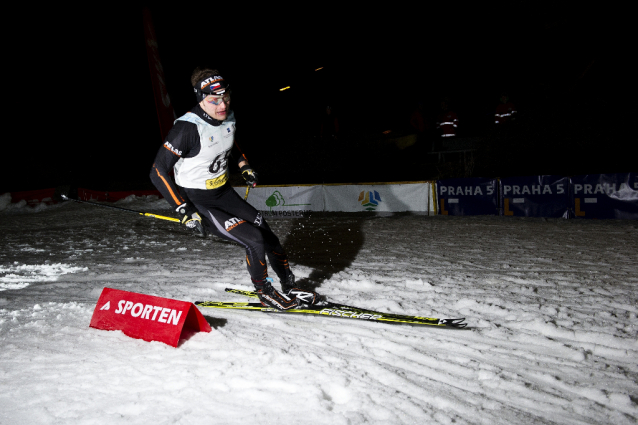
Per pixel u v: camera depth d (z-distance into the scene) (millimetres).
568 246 5668
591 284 3891
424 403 1994
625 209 8000
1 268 5371
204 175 3010
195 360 2424
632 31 12586
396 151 14555
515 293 3688
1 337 2873
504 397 2061
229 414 1885
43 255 6227
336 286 4066
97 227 9398
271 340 2721
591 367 2342
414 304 3436
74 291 4156
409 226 7988
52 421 1870
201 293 3908
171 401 2000
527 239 6285
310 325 3035
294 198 10945
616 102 12352
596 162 11266
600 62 13117
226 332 2857
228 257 5570
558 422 1854
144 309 2861
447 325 2875
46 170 17641
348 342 2695
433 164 13203
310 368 2295
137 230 8648
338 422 1803
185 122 2797
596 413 1911
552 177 8562
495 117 13148
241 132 18672
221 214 3051
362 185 10250
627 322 2955
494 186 9086
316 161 14781
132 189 16328
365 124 17844
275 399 1992
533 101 14578
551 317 3084
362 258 5324
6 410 1974
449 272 4477
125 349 2617
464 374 2291
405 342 2719
